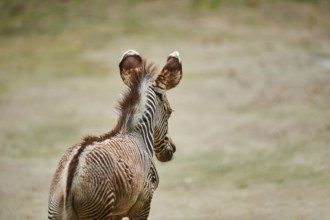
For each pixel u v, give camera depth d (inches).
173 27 3038.9
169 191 1358.3
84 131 1924.2
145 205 774.5
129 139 759.7
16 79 2593.5
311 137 1584.6
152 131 796.6
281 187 1263.5
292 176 1323.8
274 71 2412.6
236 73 2429.9
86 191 668.7
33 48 2960.1
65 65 2728.8
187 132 1844.2
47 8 3376.0
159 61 2576.3
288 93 2114.9
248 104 2063.2
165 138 836.0
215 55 2677.2
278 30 3011.8
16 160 1660.9
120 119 773.9
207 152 1643.7
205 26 3051.2
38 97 2345.0
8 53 2918.3
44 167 1587.1
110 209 690.8
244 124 1834.4
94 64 2704.2
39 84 2512.3
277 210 1118.4
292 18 3179.1
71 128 1969.7
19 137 1894.7
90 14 3280.0
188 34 2950.3
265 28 3036.4
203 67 2532.0
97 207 679.7
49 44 2992.1
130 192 724.0
